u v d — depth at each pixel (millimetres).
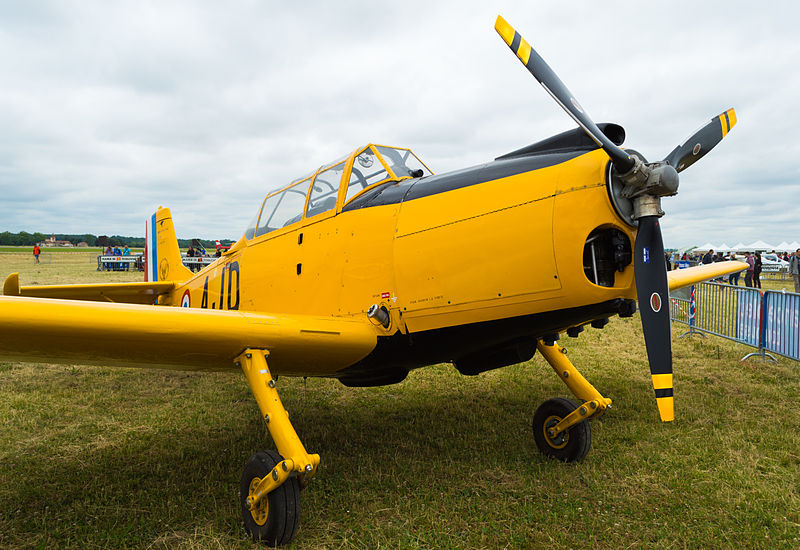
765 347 6816
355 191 3719
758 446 3836
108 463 3580
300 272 3945
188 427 4379
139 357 2836
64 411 4758
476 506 2904
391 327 3299
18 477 3352
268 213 4539
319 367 3441
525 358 3480
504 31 2809
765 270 33938
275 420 2684
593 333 9078
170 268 7316
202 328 2652
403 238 3254
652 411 4727
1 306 2246
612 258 2770
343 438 4098
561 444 3607
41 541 2582
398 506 2900
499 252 2877
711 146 2936
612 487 3160
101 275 22609
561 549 2490
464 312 3033
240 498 2748
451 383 5914
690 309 8922
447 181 3258
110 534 2623
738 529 2662
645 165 2508
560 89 2658
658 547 2504
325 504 2949
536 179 2830
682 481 3225
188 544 2551
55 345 2531
